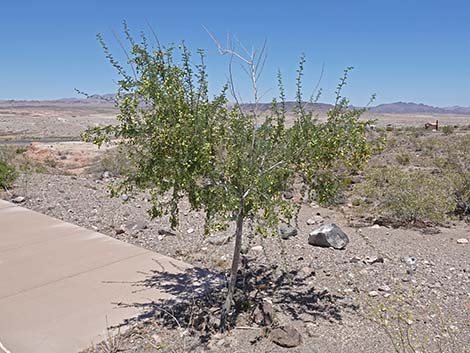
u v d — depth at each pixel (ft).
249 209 14.48
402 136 93.71
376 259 21.30
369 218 30.94
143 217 28.14
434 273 20.18
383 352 13.98
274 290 17.97
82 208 30.19
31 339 14.20
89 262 20.51
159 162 13.58
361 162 15.10
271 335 14.43
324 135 14.61
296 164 14.87
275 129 15.01
